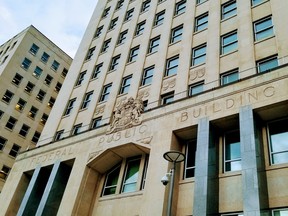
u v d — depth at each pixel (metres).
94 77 31.81
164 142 17.78
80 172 20.95
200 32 24.98
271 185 13.35
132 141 19.33
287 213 12.36
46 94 51.88
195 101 18.19
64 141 24.64
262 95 15.48
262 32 20.59
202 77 21.34
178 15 28.92
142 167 19.30
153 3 33.44
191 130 17.48
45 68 53.44
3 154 42.03
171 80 23.36
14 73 47.84
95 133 22.62
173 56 25.42
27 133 46.41
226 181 14.80
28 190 23.52
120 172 20.36
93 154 21.23
